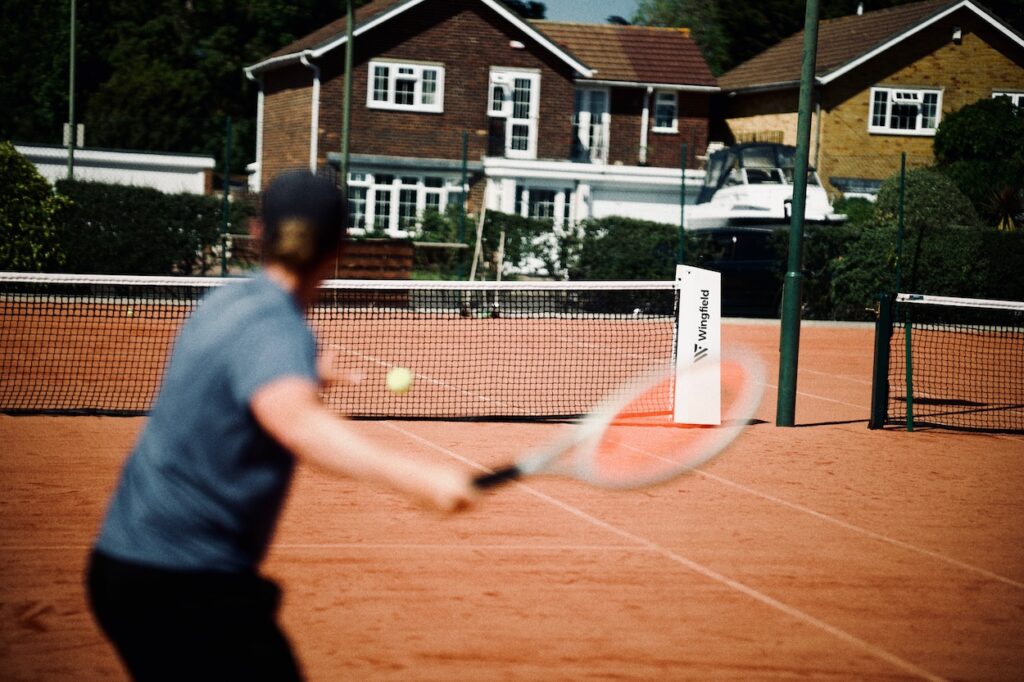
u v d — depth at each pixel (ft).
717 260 83.41
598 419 10.96
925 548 21.49
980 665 15.42
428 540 20.81
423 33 107.34
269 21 159.22
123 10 159.53
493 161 106.63
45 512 22.30
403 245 77.15
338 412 37.37
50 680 14.01
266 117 117.29
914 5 121.19
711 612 17.28
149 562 8.14
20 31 157.28
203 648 8.16
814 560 20.38
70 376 43.37
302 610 16.74
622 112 117.29
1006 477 29.04
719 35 179.22
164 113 150.30
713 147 115.96
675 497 25.17
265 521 8.42
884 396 36.83
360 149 106.73
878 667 15.23
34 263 73.31
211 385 8.08
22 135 154.71
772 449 32.01
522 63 110.42
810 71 34.63
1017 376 54.34
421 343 57.88
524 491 25.21
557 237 82.79
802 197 36.01
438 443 31.65
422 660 14.90
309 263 8.66
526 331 65.31
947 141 102.32
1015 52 118.21
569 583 18.49
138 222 77.77
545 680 14.35
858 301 80.84
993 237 79.10
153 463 8.27
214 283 37.76
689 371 15.87
